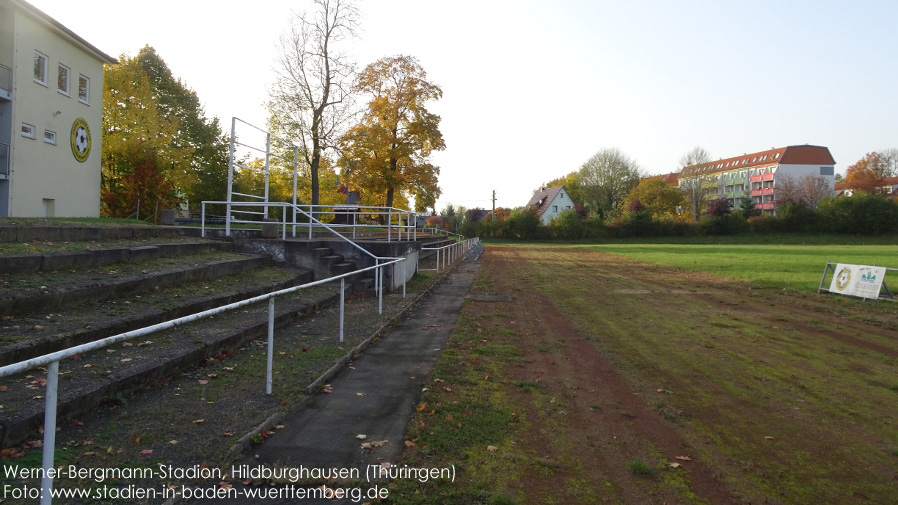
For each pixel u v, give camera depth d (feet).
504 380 20.59
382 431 15.06
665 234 229.86
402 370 21.72
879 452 14.53
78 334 18.28
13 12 61.05
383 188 118.11
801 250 140.87
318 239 49.57
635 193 264.93
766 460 13.87
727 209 233.14
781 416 17.26
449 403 17.56
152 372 17.34
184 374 18.86
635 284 58.70
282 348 23.81
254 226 94.02
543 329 31.65
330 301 36.73
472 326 32.01
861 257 104.88
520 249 164.25
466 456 13.56
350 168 105.29
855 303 44.37
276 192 122.72
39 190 66.28
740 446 14.76
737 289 53.98
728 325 33.91
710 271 76.02
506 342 27.73
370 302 39.14
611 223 235.81
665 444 14.79
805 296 48.93
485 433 15.14
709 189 270.05
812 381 21.40
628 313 38.27
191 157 121.08
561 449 14.23
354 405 17.21
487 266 86.74
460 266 84.58
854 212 210.59
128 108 96.12
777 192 259.19
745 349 27.09
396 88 117.80
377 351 25.02
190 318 12.50
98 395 14.98
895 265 82.28
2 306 18.94
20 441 12.42
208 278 33.30
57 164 69.62
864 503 11.70
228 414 15.39
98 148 79.46
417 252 62.90
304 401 17.37
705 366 23.50
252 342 24.44
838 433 15.87
